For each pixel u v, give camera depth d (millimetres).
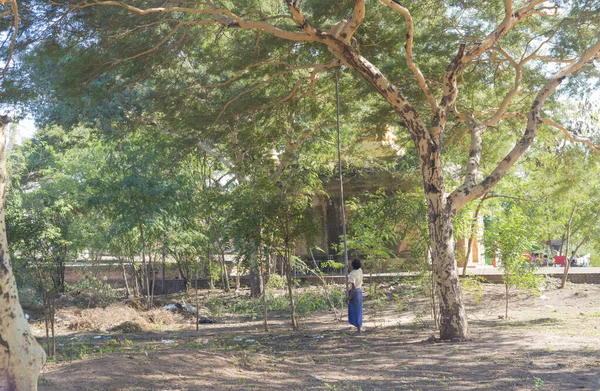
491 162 21656
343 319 18547
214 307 21828
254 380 8391
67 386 7172
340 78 18125
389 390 7887
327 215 29828
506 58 15922
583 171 18328
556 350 10969
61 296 22391
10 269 5539
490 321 16812
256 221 15312
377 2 14539
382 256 19250
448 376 8875
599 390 7555
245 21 12805
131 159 22875
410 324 16500
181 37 14102
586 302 19625
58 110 22219
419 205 14789
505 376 8719
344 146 26000
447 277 12938
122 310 20188
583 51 15109
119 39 13359
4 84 14102
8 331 5422
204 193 19516
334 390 7793
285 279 27484
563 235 25438
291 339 14008
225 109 16422
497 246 16875
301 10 14648
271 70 16391
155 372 8250
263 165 19891
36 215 14281
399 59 15680
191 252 19625
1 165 5695
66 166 27438
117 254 25922
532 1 13547
